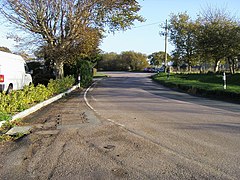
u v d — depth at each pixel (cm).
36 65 3359
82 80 3142
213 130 921
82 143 786
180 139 812
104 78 4872
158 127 966
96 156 680
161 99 1853
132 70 8912
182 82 3142
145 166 612
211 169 590
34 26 2553
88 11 2581
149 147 740
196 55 5066
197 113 1261
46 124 1042
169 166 610
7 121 1040
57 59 2714
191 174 566
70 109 1416
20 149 746
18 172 594
